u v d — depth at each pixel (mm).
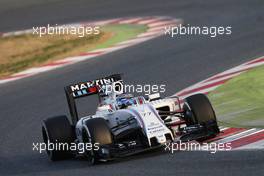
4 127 56062
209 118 40500
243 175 32312
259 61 65188
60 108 59781
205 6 109125
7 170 42531
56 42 95438
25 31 108562
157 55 76250
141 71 69562
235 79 59375
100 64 76375
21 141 50688
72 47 89562
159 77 65938
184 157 37625
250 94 53531
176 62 71125
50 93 66250
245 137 40719
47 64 81188
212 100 54188
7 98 67188
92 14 117688
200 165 35375
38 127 54281
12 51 93188
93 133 38844
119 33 95438
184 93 58438
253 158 35250
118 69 72250
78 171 38594
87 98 62250
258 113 47406
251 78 58406
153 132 38469
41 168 41812
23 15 125812
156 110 40281
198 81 62000
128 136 41312
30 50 92250
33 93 67438
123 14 113688
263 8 98938
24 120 57344
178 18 101625
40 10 129125
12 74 78688
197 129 40094
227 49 73625
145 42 85562
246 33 81125
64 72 75250
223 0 112500
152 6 117500
